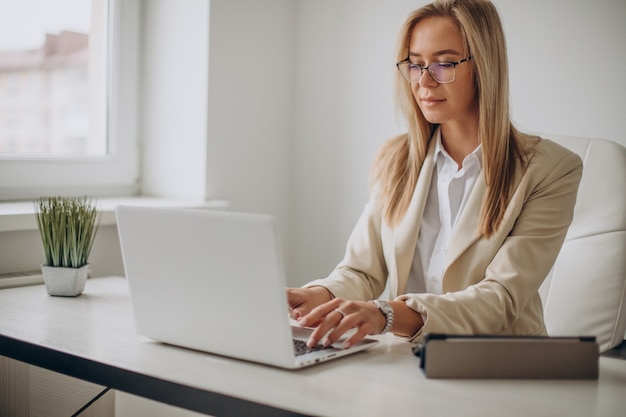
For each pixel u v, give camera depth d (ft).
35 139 8.20
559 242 5.09
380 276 5.81
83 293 6.24
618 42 7.38
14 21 7.89
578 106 7.66
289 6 9.66
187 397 3.81
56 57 8.35
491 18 5.08
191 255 4.16
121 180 9.03
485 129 5.11
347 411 3.44
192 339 4.37
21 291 6.31
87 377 4.26
